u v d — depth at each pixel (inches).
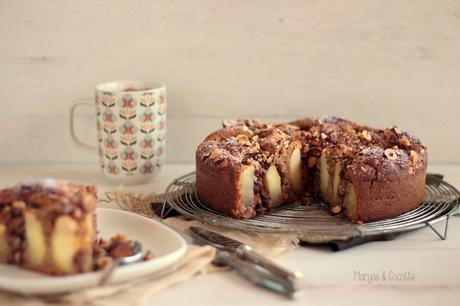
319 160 31.1
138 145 32.4
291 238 26.5
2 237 23.9
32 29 33.7
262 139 30.5
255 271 24.1
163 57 34.4
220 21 34.0
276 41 34.4
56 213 22.8
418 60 34.7
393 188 27.8
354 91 35.1
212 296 23.2
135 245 24.9
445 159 36.1
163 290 23.6
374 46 34.5
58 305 22.2
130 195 31.2
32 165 35.7
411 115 35.5
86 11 33.6
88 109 35.1
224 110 35.3
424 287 23.9
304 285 23.9
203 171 29.3
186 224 28.4
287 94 35.1
